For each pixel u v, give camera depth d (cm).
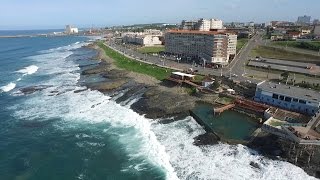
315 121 7025
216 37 15000
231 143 6988
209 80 11325
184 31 19262
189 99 10075
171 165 6191
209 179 5641
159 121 8544
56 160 6656
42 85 13000
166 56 19162
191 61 16975
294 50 17112
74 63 19088
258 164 6106
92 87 12238
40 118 9025
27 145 7369
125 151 6888
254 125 8012
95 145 7244
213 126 7931
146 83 12400
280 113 8156
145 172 6012
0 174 6097
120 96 10975
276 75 12606
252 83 10738
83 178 5972
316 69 13100
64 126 8406
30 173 6159
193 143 7106
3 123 8688
